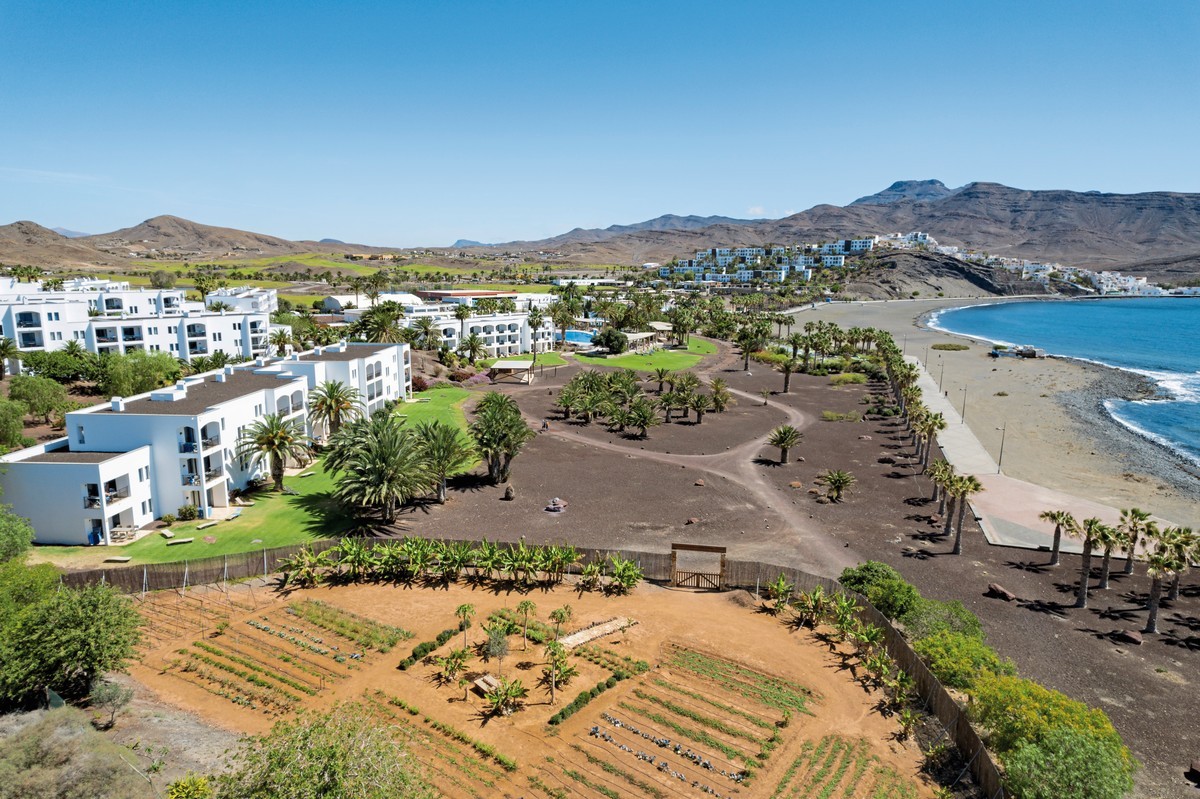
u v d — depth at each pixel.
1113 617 53.28
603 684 42.47
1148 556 51.97
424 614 51.59
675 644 47.97
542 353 198.88
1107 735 34.03
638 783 34.22
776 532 68.94
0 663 37.34
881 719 40.00
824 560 62.53
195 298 191.62
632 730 38.50
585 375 130.00
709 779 34.69
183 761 34.44
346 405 87.06
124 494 62.91
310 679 42.72
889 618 50.62
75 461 61.75
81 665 37.50
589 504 76.44
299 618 50.62
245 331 145.75
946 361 198.62
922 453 96.69
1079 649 48.50
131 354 115.50
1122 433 116.94
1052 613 53.66
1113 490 86.12
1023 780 31.16
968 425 121.19
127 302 156.38
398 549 58.28
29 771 29.62
